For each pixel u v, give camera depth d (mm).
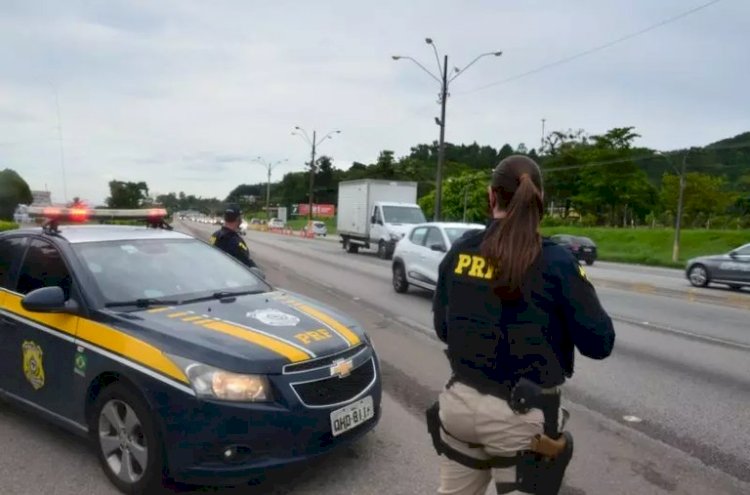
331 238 54938
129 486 3818
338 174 142500
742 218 66125
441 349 8203
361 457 4465
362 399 4129
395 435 4910
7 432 4832
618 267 32750
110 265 4672
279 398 3691
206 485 3650
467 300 2365
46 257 4777
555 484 2316
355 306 11992
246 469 3586
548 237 2508
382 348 8234
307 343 4000
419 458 4453
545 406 2258
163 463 3678
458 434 2420
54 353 4352
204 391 3596
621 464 4566
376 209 27531
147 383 3711
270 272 18422
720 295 15719
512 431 2277
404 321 10352
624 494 4086
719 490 4164
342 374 4004
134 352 3830
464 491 2559
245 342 3863
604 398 6211
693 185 63844
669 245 49625
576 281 2271
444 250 12188
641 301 13945
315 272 18797
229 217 7609
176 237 5473
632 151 73000
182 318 4137
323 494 3896
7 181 15672
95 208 5750
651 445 4949
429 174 110562
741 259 17984
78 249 4715
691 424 5457
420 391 6211
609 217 77000
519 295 2254
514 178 2410
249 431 3590
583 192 75438
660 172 104375
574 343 2371
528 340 2256
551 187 81500
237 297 4766
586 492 4105
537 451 2270
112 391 3887
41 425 4980
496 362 2299
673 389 6555
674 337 9453
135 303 4352
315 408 3807
